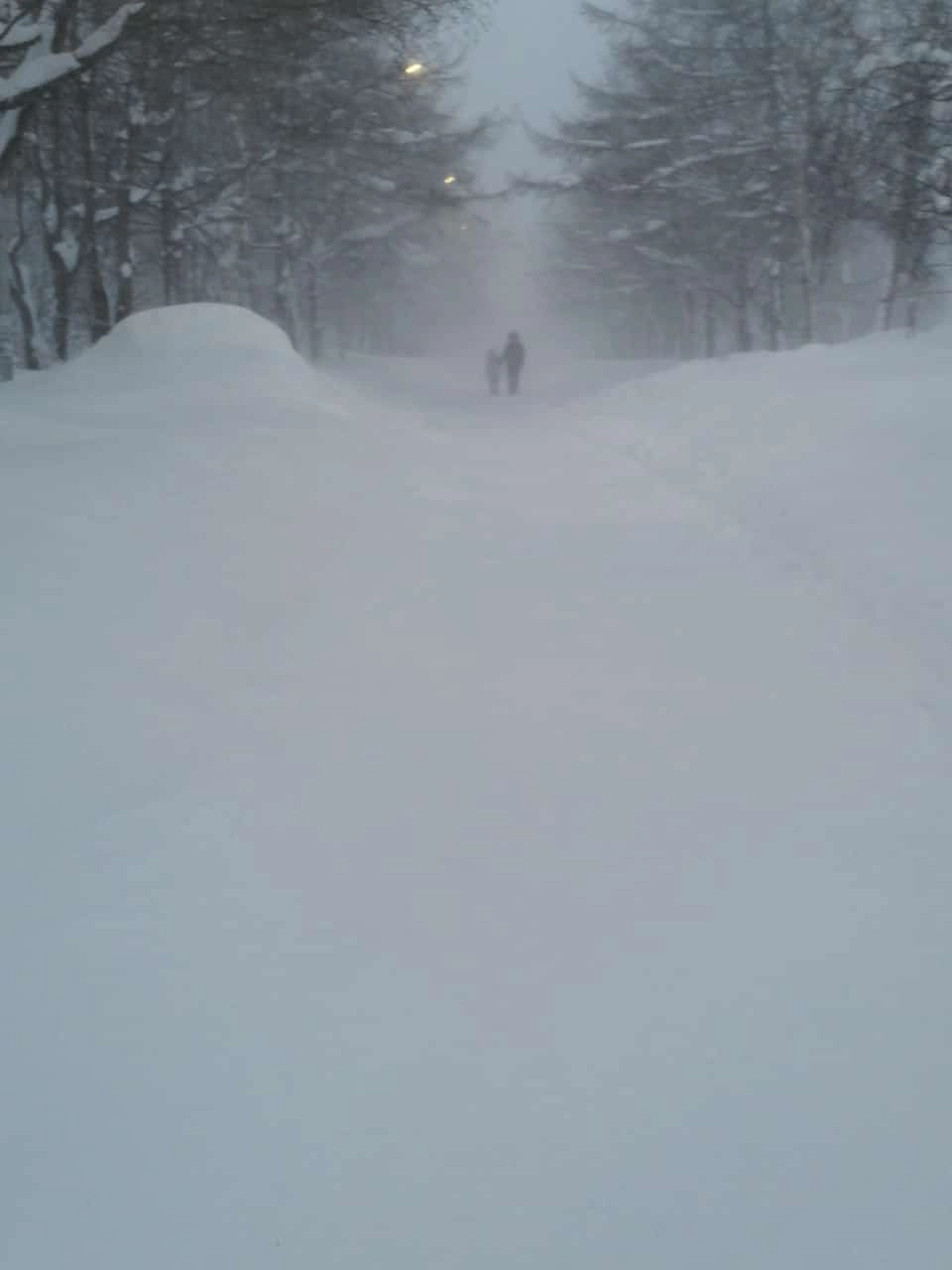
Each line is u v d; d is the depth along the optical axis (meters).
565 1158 2.90
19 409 12.58
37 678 5.39
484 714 5.45
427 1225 2.72
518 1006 3.44
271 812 4.54
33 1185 2.84
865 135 23.62
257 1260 2.63
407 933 3.79
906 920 3.84
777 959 3.64
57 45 14.52
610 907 3.92
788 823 4.45
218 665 5.90
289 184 29.84
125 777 4.77
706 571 7.76
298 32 15.94
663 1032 3.33
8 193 23.09
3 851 4.25
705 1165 2.88
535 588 7.43
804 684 5.75
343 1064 3.21
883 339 19.61
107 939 3.76
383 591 7.27
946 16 21.20
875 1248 2.65
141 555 7.08
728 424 13.34
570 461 13.16
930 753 4.97
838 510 8.53
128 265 22.52
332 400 16.62
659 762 4.96
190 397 13.77
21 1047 3.29
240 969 3.61
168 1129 3.00
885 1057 3.22
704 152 29.06
